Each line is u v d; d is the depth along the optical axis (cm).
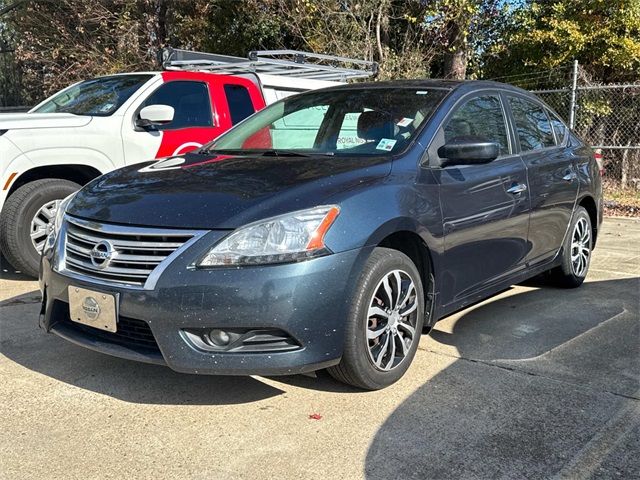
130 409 318
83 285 314
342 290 304
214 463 270
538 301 512
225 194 314
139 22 1537
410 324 353
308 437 291
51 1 1611
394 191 338
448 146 367
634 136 1262
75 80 1566
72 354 389
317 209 304
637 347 405
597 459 273
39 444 284
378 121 403
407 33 1409
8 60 1903
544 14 1371
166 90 642
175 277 288
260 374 292
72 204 355
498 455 276
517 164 447
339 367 324
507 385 347
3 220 534
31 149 536
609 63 1283
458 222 377
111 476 260
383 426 301
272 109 476
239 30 1541
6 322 446
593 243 584
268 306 286
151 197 324
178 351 291
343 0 1330
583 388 343
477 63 1481
